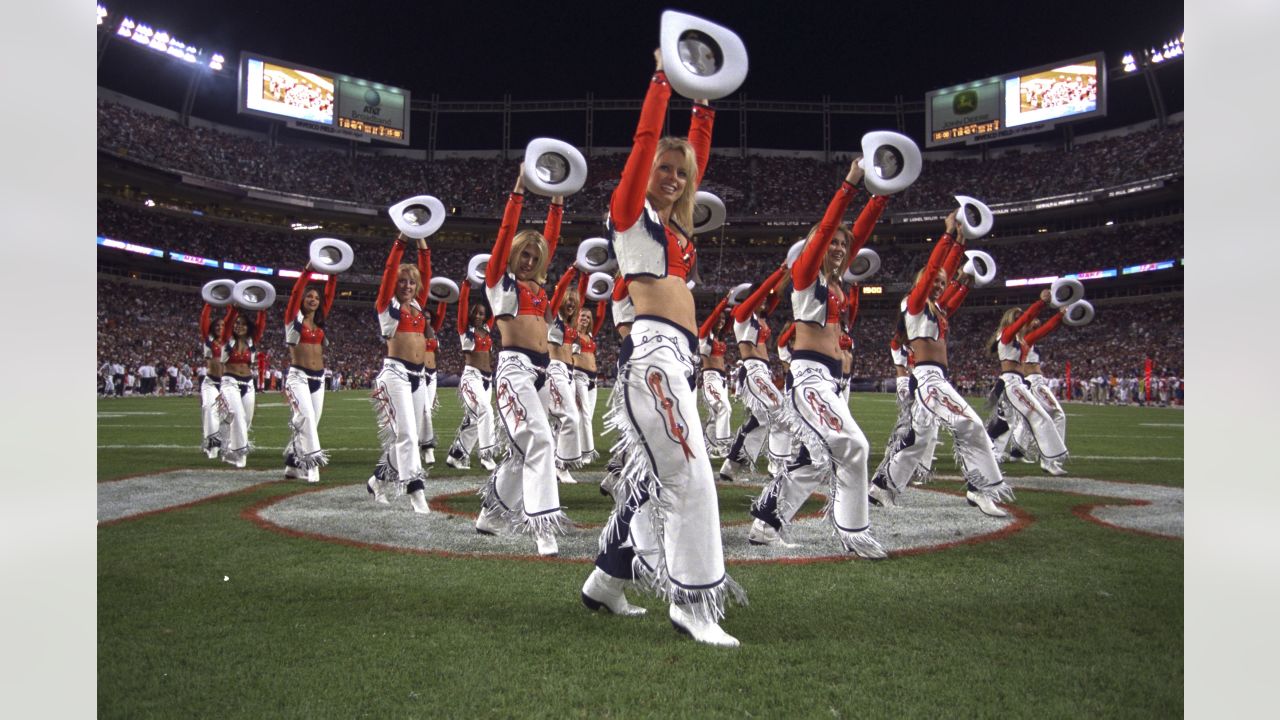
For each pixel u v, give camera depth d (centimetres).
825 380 534
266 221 5306
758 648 343
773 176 5838
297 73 5181
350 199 5456
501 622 380
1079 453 1298
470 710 279
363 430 1698
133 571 478
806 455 551
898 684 303
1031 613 397
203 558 514
